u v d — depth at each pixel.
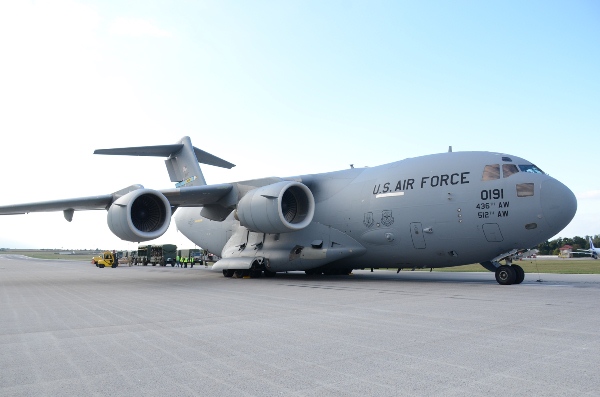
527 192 11.95
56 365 4.27
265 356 4.53
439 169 13.57
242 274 17.80
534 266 31.05
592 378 3.68
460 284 13.16
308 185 17.08
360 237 15.11
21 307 8.70
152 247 42.69
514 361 4.23
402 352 4.63
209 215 18.45
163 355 4.61
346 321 6.55
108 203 15.63
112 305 8.84
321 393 3.39
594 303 8.29
